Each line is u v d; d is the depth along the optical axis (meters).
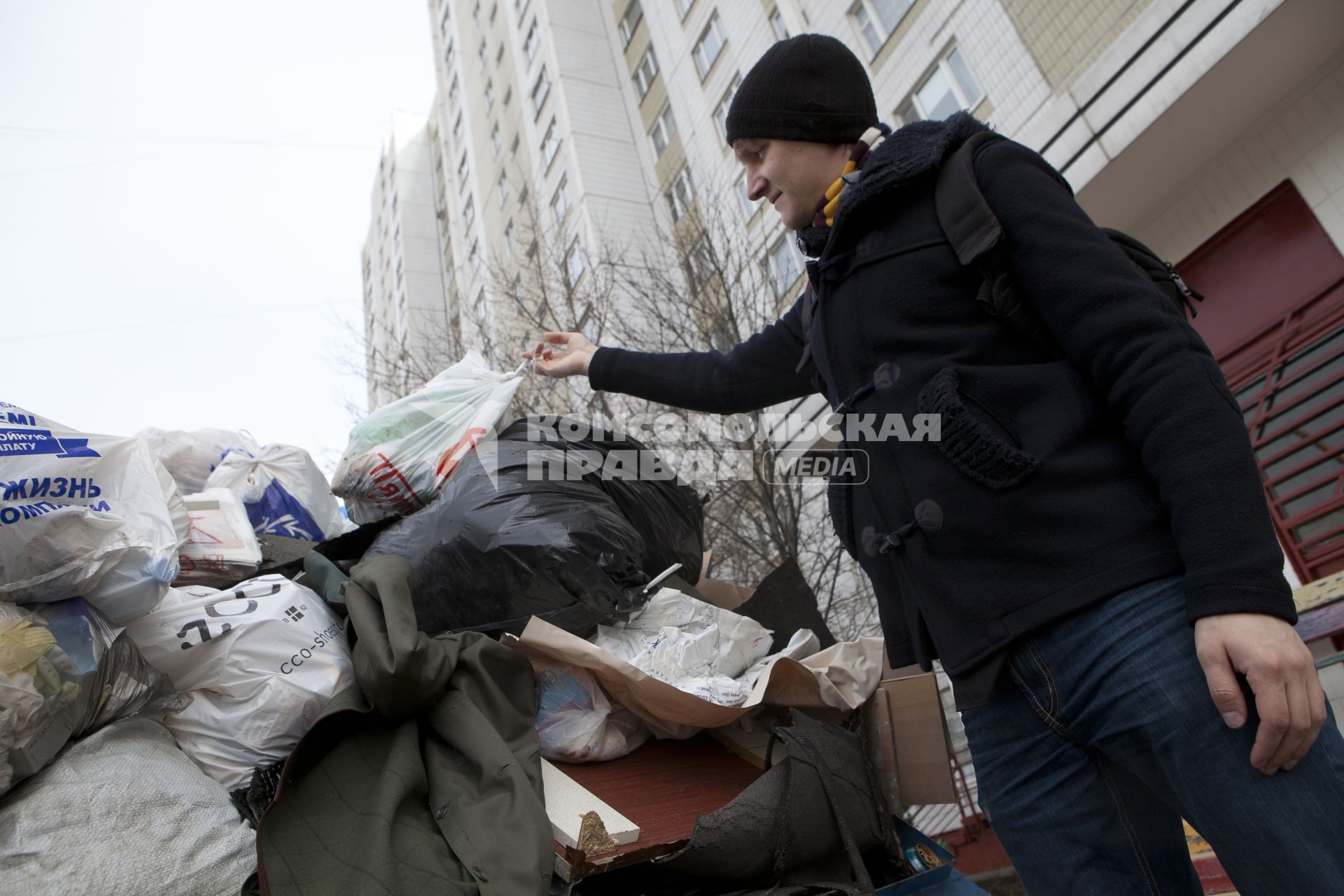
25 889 1.03
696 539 2.19
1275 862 0.71
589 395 5.73
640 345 6.22
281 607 1.48
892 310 0.99
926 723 1.61
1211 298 4.63
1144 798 0.95
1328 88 4.00
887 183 1.01
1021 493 0.86
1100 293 0.84
